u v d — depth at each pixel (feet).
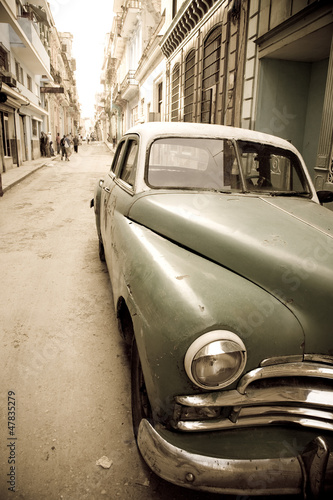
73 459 5.62
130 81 82.64
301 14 17.58
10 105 45.91
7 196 29.53
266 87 22.58
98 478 5.33
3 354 8.21
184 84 41.11
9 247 16.24
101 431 6.17
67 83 137.90
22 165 53.21
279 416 4.30
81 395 7.02
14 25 41.01
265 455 4.03
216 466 3.92
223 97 28.86
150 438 4.25
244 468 3.93
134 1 76.54
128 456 5.72
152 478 5.39
